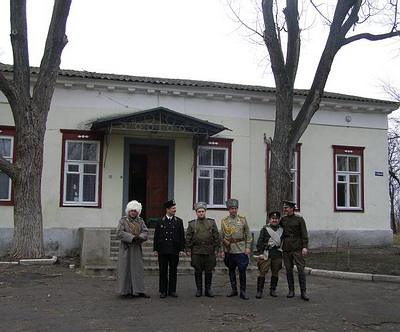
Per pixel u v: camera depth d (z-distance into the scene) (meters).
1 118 14.35
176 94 15.68
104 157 15.05
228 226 8.91
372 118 18.02
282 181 14.22
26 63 12.50
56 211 14.55
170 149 15.78
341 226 17.23
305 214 16.88
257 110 16.59
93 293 8.87
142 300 8.36
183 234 8.81
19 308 7.56
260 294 8.86
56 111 14.77
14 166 12.30
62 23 12.57
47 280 10.12
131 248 8.54
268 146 16.58
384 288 10.20
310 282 10.83
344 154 17.56
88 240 11.56
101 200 14.95
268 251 8.97
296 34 14.52
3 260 12.09
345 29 14.16
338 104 17.39
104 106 15.14
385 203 17.84
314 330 6.67
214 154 16.22
